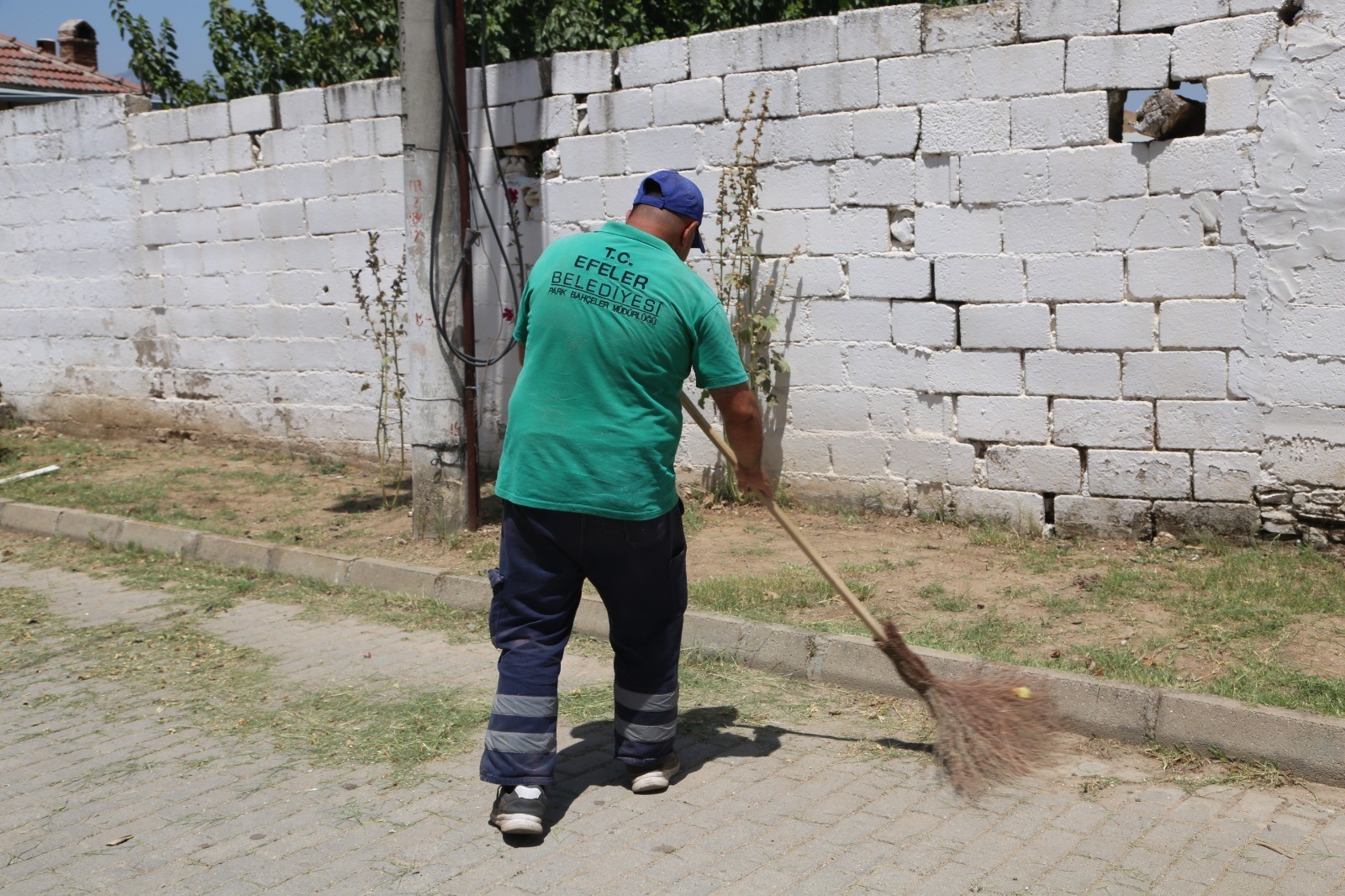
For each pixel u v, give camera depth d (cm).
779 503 782
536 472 362
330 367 987
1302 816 358
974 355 704
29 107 1121
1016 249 683
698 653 525
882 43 707
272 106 974
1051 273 674
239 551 721
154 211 1066
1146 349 653
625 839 355
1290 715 389
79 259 1126
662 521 372
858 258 735
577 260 364
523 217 873
